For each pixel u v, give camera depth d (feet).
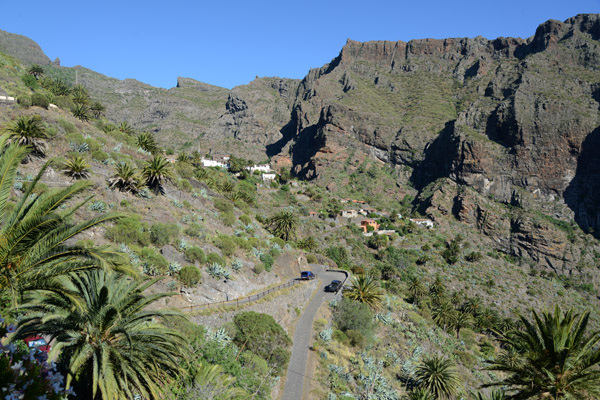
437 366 124.06
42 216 38.29
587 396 56.59
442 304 245.04
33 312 46.26
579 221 624.18
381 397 102.01
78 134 159.43
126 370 45.32
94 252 42.09
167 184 160.97
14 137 124.16
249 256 143.64
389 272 369.50
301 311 142.00
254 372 78.23
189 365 63.10
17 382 22.11
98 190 123.95
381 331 155.94
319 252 336.08
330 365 106.93
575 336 59.82
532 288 440.04
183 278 99.14
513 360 68.90
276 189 550.77
